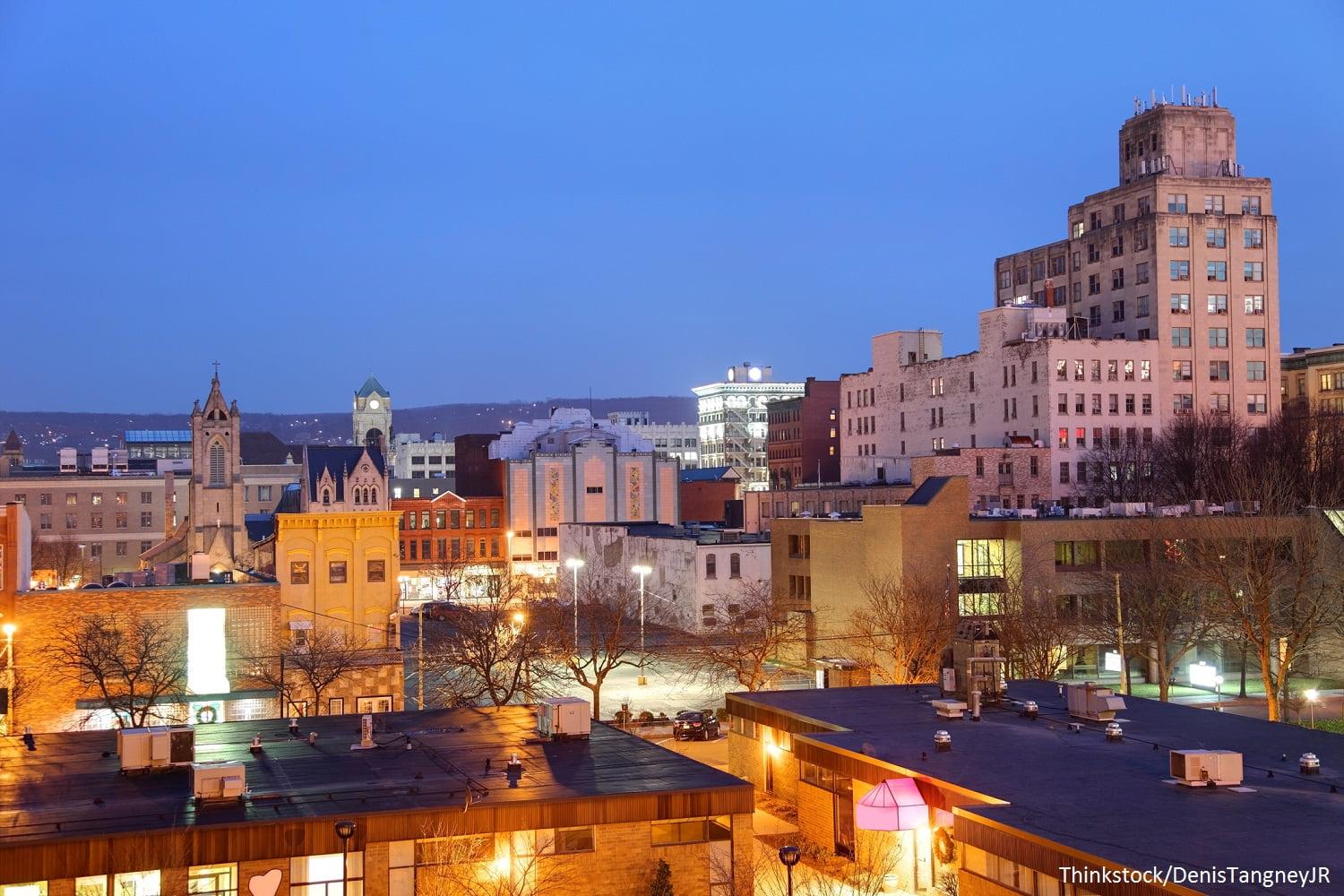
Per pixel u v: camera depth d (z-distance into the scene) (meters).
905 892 40.53
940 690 56.56
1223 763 35.38
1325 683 88.81
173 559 153.88
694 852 36.12
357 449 167.12
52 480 187.75
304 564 81.00
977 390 158.38
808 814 48.53
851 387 187.38
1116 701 46.03
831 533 97.56
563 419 192.25
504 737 43.94
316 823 32.72
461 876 33.78
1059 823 31.61
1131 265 161.88
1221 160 168.75
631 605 134.12
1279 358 159.75
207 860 31.73
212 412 153.62
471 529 175.88
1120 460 138.00
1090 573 89.81
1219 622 75.44
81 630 70.00
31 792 35.75
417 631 119.38
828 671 81.44
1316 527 84.25
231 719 70.88
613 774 37.94
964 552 89.62
